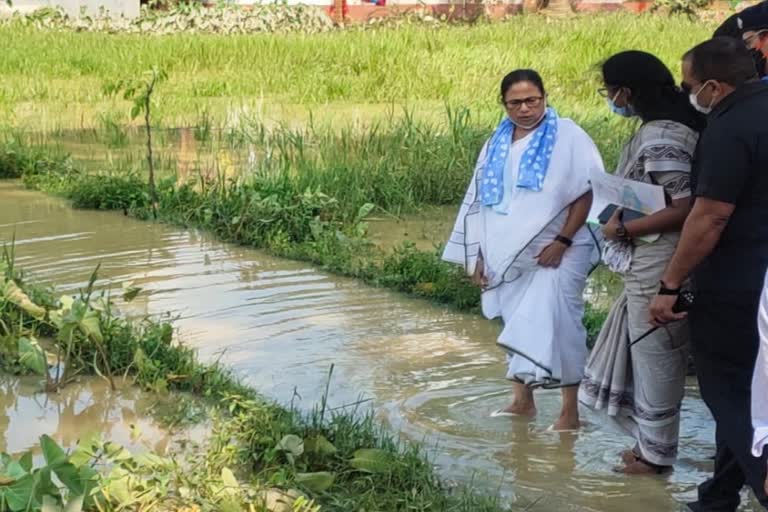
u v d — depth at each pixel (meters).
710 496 5.00
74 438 5.71
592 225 5.83
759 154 4.50
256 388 6.39
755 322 4.62
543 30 23.31
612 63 5.24
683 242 4.66
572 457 5.64
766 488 4.12
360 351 7.04
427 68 19.16
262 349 7.02
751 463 4.60
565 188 5.77
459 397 6.37
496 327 7.58
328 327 7.47
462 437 5.85
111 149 14.00
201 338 7.19
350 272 8.73
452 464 5.52
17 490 4.47
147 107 11.24
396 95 17.98
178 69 20.70
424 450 5.66
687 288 5.06
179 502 4.79
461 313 7.86
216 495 4.74
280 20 29.44
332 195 10.72
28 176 12.27
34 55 21.22
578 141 5.79
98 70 20.41
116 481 4.65
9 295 7.11
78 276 8.52
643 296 5.22
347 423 5.64
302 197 10.12
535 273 5.82
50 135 14.93
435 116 15.80
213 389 6.26
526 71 5.83
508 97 5.80
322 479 4.96
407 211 10.98
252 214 9.82
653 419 5.35
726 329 4.68
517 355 5.77
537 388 6.53
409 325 7.56
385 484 5.10
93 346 6.68
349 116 16.20
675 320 4.86
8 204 11.17
